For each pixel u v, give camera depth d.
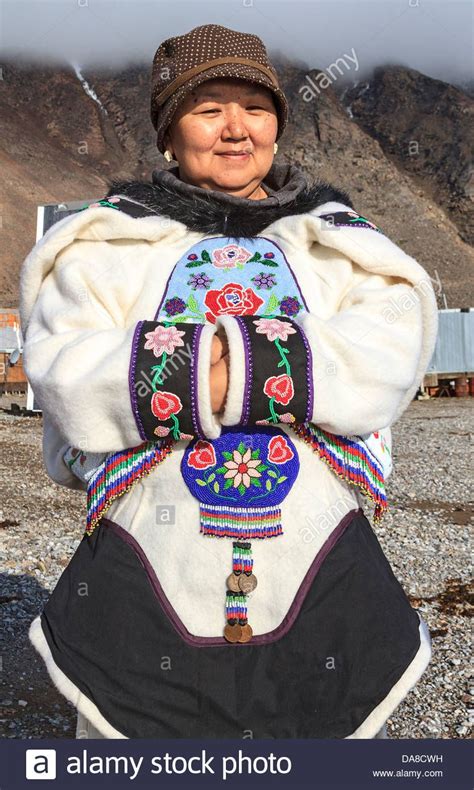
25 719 3.98
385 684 2.22
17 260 100.00
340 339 2.18
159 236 2.44
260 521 2.26
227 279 2.38
